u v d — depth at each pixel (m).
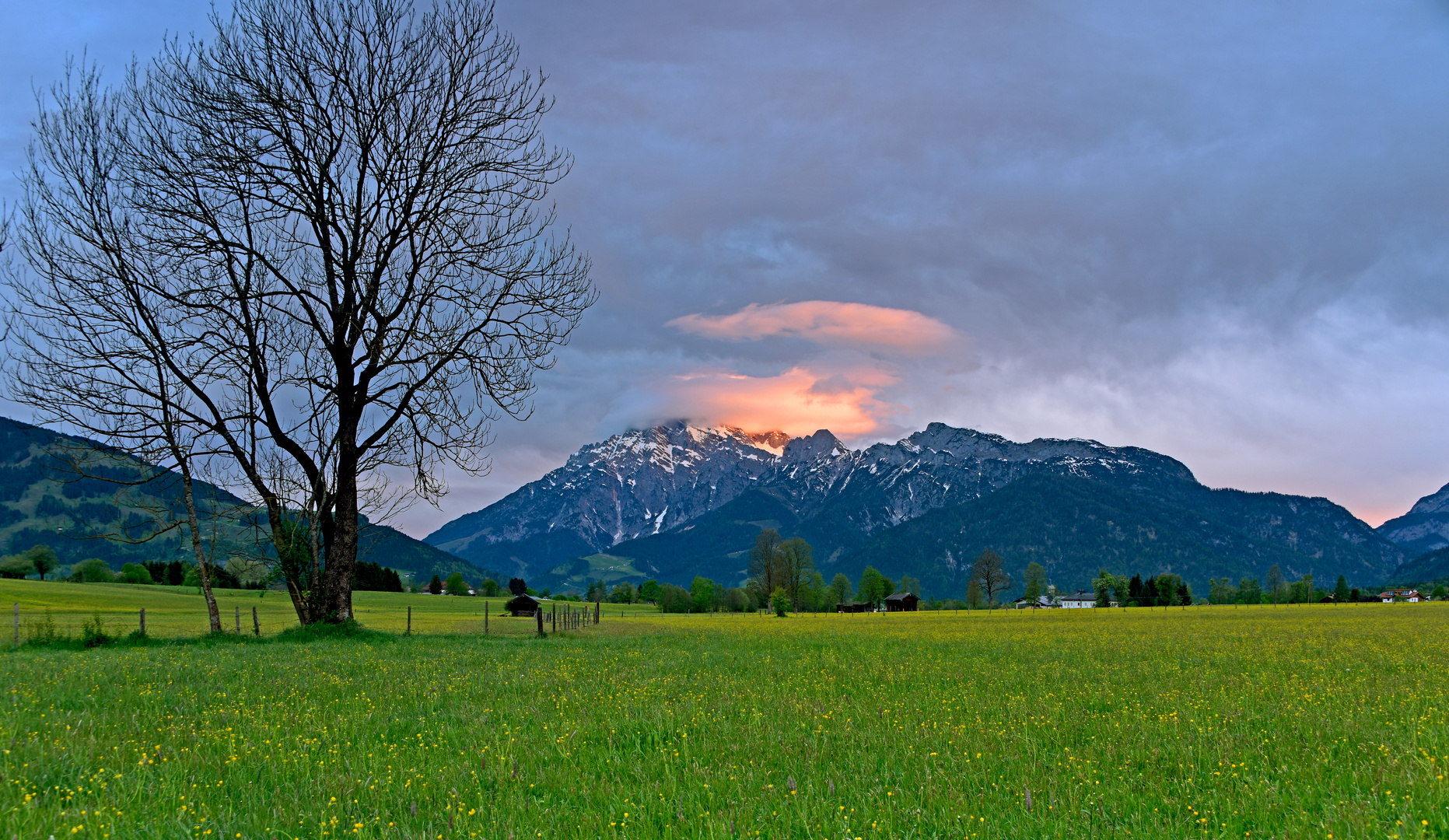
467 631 55.28
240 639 28.03
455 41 31.16
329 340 30.08
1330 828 6.77
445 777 8.41
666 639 39.19
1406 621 66.38
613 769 9.02
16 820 6.67
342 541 30.78
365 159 30.38
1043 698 14.98
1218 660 25.75
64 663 19.34
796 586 163.75
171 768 8.65
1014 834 6.69
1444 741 10.17
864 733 11.00
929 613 149.50
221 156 28.86
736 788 7.95
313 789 7.99
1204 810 7.42
